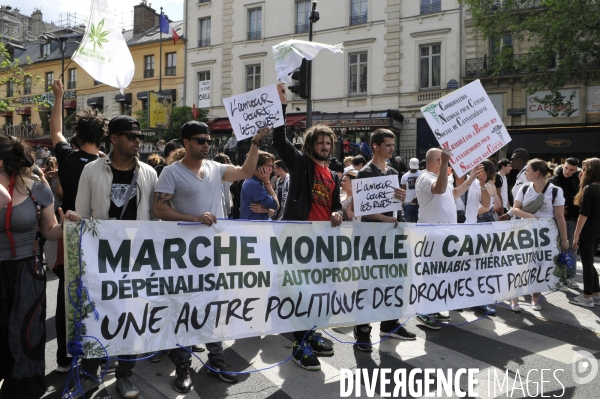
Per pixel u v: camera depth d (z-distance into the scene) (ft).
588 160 18.89
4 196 8.71
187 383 11.68
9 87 122.83
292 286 12.66
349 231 13.57
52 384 12.07
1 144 9.31
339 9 78.28
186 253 11.30
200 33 92.27
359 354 14.25
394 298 14.30
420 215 16.56
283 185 23.36
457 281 15.51
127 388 11.19
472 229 15.80
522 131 67.41
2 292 9.16
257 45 84.99
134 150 11.08
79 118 12.88
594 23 50.01
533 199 18.37
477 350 14.61
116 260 10.54
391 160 58.08
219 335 11.66
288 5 81.97
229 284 11.82
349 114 76.38
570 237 23.73
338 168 29.73
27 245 9.52
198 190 11.83
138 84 100.94
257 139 12.25
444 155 14.53
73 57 12.39
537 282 17.40
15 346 9.17
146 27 112.68
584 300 19.27
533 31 55.72
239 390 11.82
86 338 10.15
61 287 12.56
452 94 15.10
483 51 69.26
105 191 11.14
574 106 64.59
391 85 74.64
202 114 86.38
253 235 12.15
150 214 11.88
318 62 80.23
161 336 10.96
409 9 73.36
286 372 12.94
